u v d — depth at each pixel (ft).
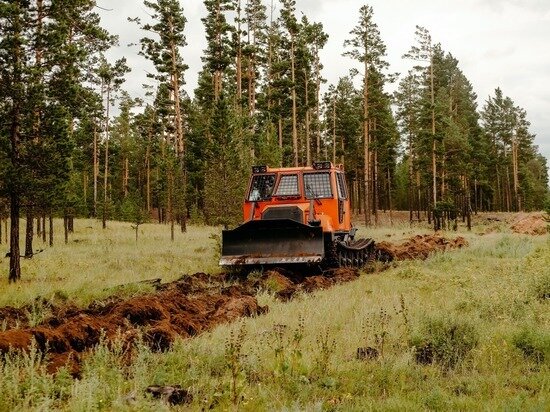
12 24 46.44
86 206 179.63
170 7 140.87
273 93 167.43
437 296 34.81
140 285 40.06
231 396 15.96
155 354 21.67
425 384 18.48
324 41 184.03
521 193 281.95
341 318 28.58
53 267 53.06
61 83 50.24
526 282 34.94
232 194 81.97
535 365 20.36
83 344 22.76
